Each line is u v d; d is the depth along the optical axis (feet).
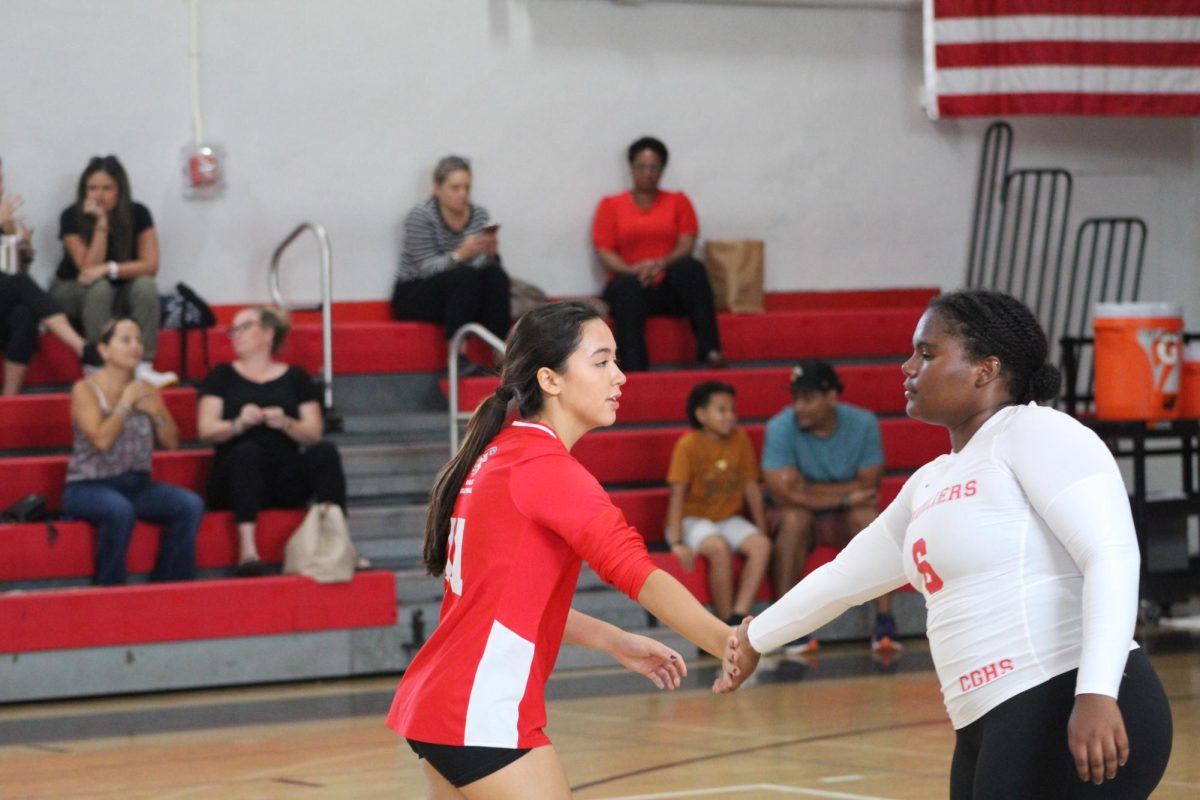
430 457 50.06
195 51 54.95
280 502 45.29
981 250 64.59
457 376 51.57
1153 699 13.78
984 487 14.10
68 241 51.37
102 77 54.08
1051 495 13.62
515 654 14.89
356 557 43.88
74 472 42.88
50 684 40.22
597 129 59.72
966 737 14.43
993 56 60.08
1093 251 63.46
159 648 41.14
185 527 43.19
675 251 57.57
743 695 38.22
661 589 14.88
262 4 55.72
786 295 61.93
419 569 47.21
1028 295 64.69
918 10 63.31
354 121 56.85
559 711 36.45
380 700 38.88
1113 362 47.98
